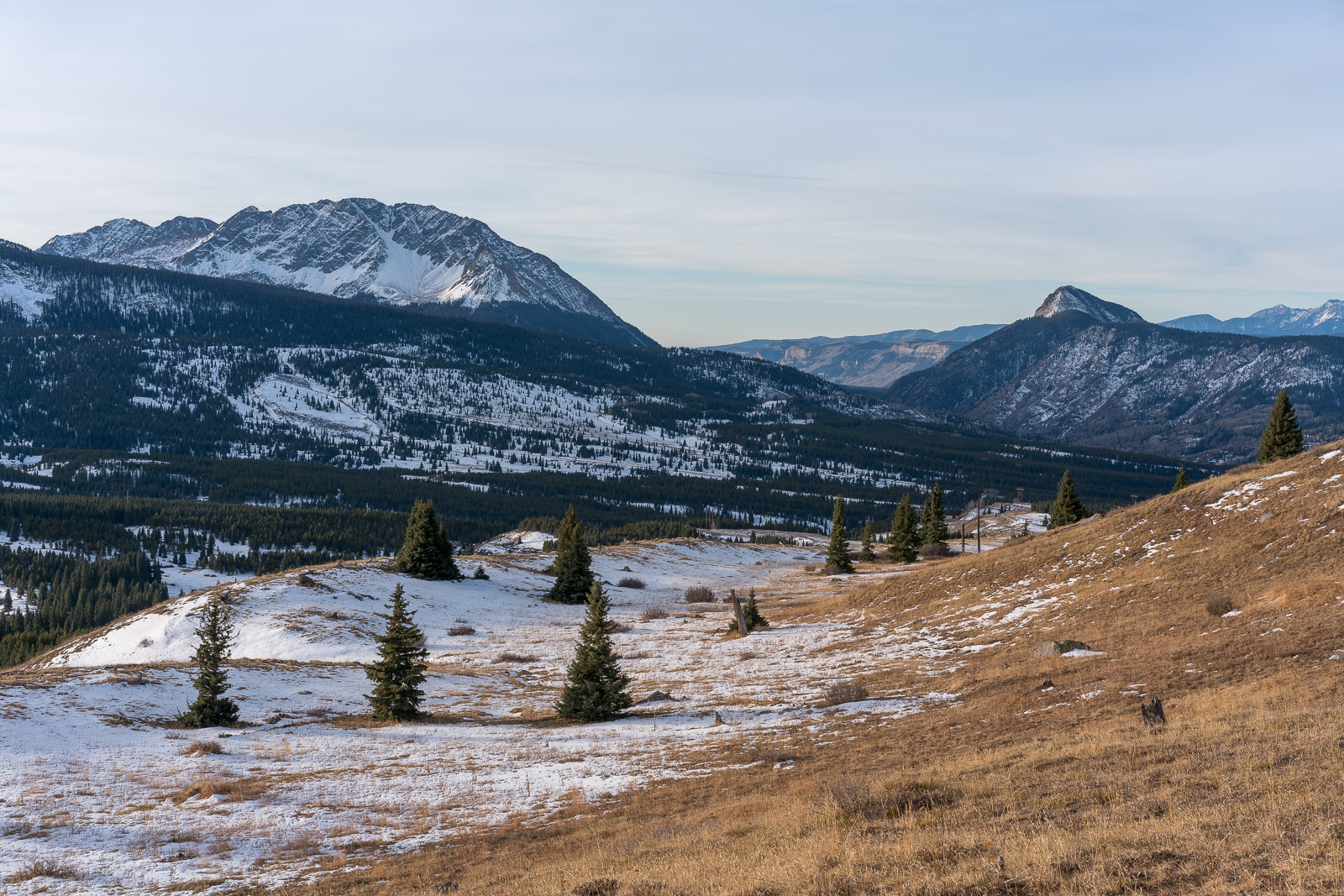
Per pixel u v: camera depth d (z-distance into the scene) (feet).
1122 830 38.09
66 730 106.63
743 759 87.76
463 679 162.71
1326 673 68.28
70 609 594.24
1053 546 175.94
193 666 155.94
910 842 42.27
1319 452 148.36
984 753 65.67
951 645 141.79
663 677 153.48
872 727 93.40
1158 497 173.78
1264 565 118.93
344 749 106.32
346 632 206.59
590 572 277.85
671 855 51.72
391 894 56.08
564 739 108.58
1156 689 79.25
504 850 66.23
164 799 84.89
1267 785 39.91
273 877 64.85
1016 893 34.32
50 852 69.00
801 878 40.27
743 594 309.22
